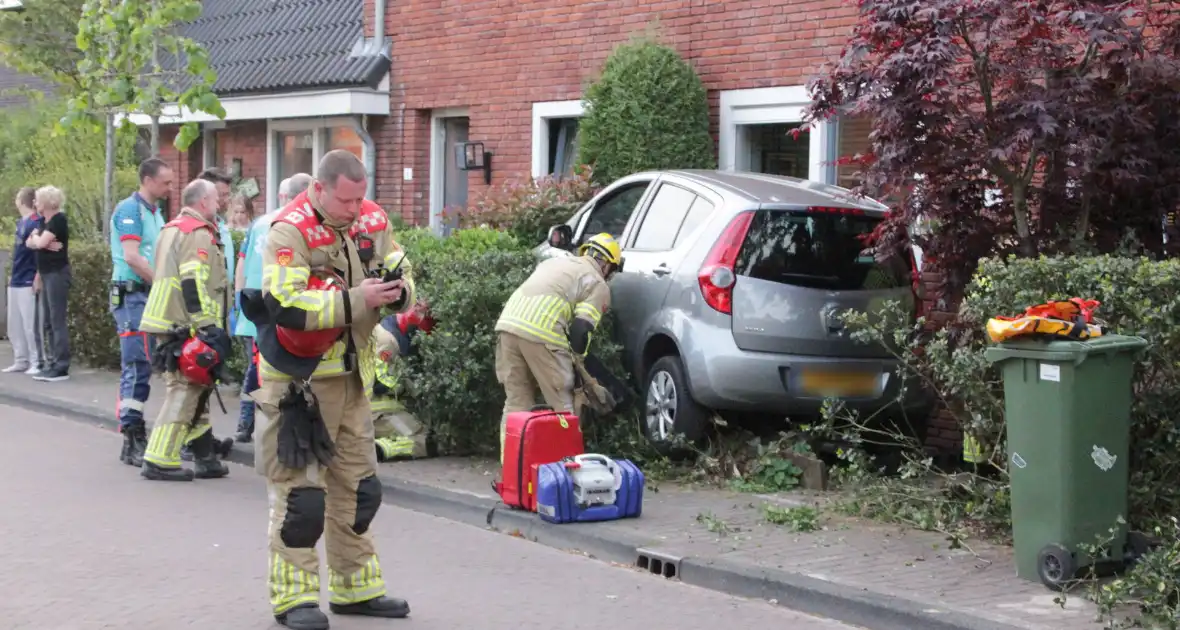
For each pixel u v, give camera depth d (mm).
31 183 20844
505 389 9797
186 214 10055
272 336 6195
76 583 7297
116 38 15016
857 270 9711
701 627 6805
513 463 8883
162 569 7605
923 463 8727
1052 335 6969
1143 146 8531
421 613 6898
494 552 8297
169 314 9977
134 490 9781
